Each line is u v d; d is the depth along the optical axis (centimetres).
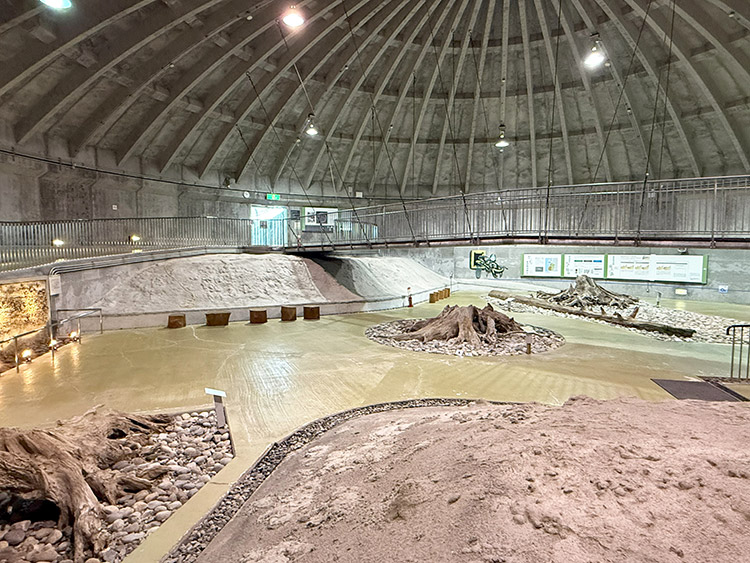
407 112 2672
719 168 2350
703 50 1866
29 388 829
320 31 1834
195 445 584
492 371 941
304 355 1095
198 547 354
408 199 3231
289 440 577
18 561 355
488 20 1953
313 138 2720
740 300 2144
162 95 1972
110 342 1259
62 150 1947
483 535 231
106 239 2112
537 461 300
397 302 2078
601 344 1247
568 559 200
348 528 306
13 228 1558
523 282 2847
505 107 2595
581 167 2750
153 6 1499
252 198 2792
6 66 1457
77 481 429
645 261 2395
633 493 250
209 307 1625
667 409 438
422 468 361
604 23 1925
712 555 193
